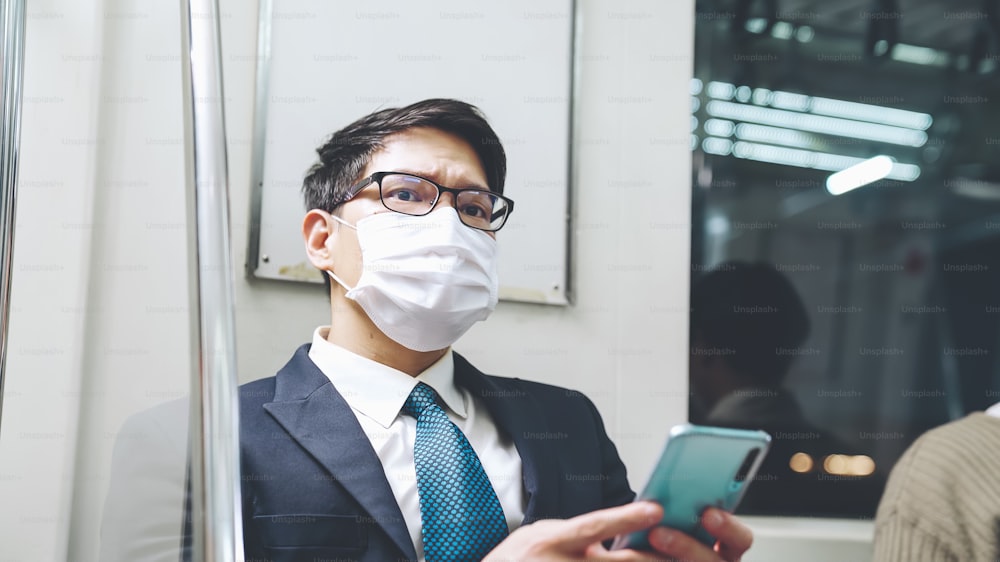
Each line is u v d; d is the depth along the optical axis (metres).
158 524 1.75
